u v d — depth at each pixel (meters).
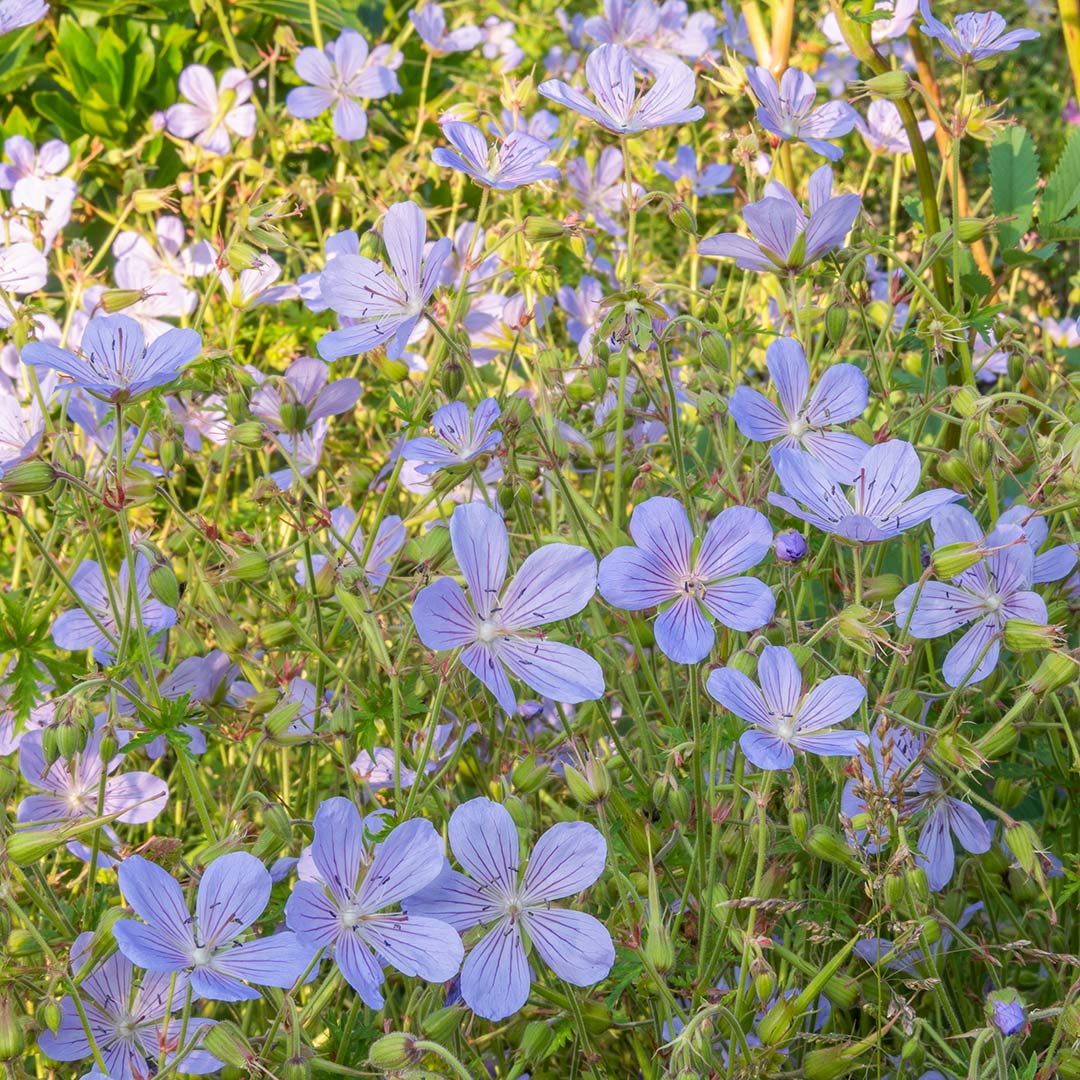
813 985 0.74
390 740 0.88
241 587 0.92
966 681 0.77
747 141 0.90
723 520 0.75
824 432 0.80
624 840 0.79
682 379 0.98
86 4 1.38
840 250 0.88
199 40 1.44
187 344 0.78
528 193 1.09
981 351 1.02
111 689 0.78
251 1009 0.80
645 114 0.86
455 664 0.75
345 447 1.01
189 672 0.84
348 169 1.33
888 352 0.91
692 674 0.76
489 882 0.73
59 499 0.85
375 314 0.81
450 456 0.80
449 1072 0.77
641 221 1.49
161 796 0.84
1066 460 0.80
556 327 1.15
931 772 0.80
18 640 0.84
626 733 0.91
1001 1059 0.73
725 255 0.83
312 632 0.87
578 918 0.74
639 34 1.04
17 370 0.98
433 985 0.77
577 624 0.81
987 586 0.78
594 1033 0.77
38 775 0.83
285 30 1.25
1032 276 1.31
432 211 1.09
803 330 0.88
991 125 0.86
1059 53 2.18
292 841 0.80
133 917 0.74
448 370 0.83
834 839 0.75
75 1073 0.82
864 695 0.74
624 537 0.83
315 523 0.84
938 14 0.96
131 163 1.30
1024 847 0.76
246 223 0.88
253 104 1.22
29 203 0.99
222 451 1.02
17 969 0.75
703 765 0.82
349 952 0.73
